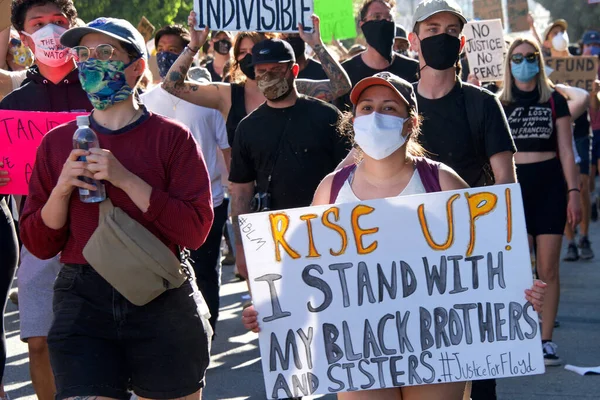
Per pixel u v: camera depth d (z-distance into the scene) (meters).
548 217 6.89
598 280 9.76
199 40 6.20
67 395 3.66
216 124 7.01
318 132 5.49
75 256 3.83
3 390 5.96
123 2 27.55
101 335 3.77
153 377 3.83
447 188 3.88
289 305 3.77
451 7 4.85
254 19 6.16
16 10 5.13
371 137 3.77
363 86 3.86
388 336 3.76
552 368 6.74
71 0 5.20
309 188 5.53
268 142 5.50
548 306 6.88
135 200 3.71
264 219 3.78
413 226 3.76
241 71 6.58
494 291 3.73
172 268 3.74
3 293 5.17
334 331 3.77
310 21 6.21
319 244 3.78
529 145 6.98
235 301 9.20
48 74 5.16
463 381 3.78
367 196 3.91
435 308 3.75
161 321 3.80
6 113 4.93
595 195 14.44
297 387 3.77
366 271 3.77
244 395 6.28
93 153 3.65
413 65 7.23
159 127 3.88
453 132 4.84
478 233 3.74
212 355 7.32
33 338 5.05
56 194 3.70
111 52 3.77
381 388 3.78
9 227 5.14
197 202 3.86
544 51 12.98
